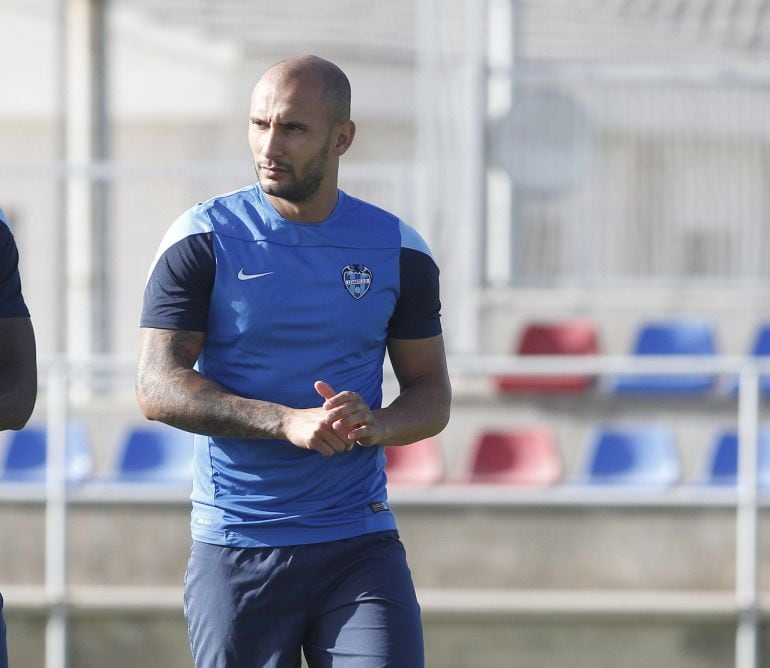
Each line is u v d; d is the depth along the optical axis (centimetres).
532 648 2144
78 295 3036
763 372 2170
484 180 2980
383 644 1002
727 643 2136
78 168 2920
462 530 2197
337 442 952
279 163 986
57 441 2177
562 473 2666
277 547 1029
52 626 2138
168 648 2147
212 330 1027
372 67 3397
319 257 1025
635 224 3023
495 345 2969
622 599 2147
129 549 2208
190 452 2562
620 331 2977
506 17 3130
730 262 3030
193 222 1018
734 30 3159
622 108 3044
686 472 2700
